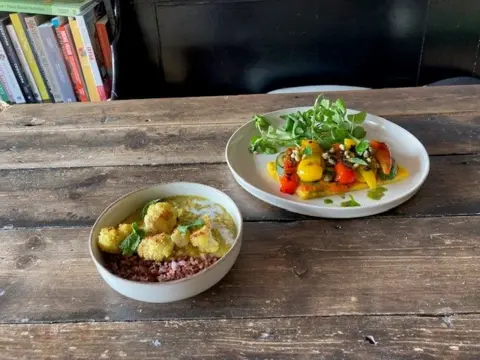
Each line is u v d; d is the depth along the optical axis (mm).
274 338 571
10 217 802
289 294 629
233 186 851
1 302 638
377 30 1857
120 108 1158
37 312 621
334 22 1841
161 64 1966
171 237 654
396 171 829
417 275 646
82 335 587
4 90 1880
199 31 1871
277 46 1906
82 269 686
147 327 594
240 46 1910
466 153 903
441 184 821
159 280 617
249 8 1812
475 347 546
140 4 1801
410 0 1774
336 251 694
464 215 750
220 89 2035
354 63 1949
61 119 1121
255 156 920
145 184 870
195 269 631
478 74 1946
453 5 1782
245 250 703
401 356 542
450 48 1890
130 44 1901
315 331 577
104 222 693
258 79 2008
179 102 1171
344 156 814
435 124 1005
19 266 697
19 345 579
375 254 685
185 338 577
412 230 725
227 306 617
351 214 742
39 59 1798
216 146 977
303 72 1981
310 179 790
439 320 581
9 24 1730
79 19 1682
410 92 1146
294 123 896
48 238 750
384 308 601
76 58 1777
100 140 1022
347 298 618
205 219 685
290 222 755
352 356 545
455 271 648
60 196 850
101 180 889
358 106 1095
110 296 641
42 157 972
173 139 1011
